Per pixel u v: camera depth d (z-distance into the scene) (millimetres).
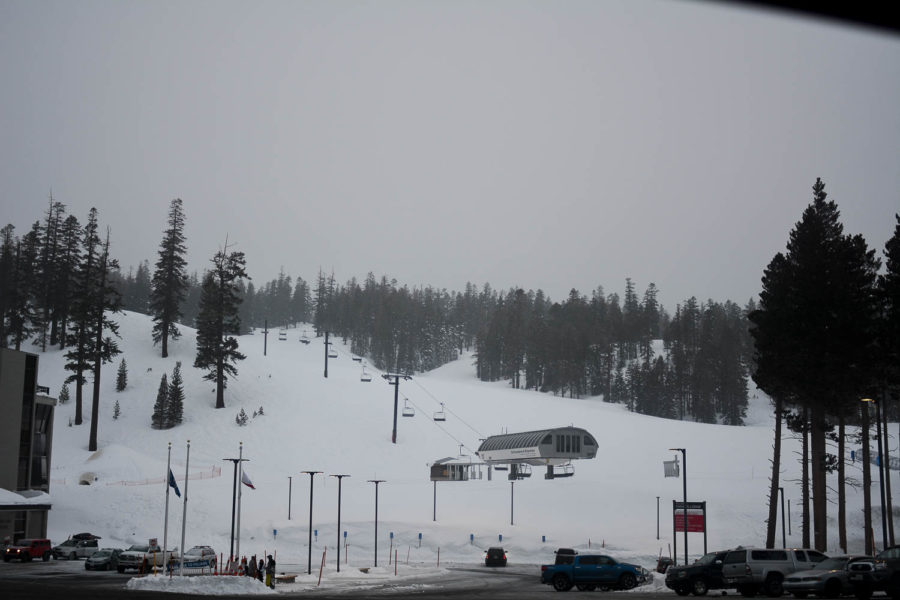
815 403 51125
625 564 42500
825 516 51094
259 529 78062
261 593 38688
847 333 49906
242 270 119688
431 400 134625
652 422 134125
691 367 195625
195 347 137875
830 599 33062
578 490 94250
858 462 101062
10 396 76812
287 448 105875
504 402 140125
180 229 135000
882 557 33469
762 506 89188
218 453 103500
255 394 122438
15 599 28062
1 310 142875
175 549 58625
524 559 72125
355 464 102812
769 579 35906
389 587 43625
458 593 39031
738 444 120500
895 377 51812
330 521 79875
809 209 54406
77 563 61500
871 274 53312
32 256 140375
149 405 117562
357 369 150875
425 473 101750
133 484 90312
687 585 37969
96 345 111562
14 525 69375
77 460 98625
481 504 89375
